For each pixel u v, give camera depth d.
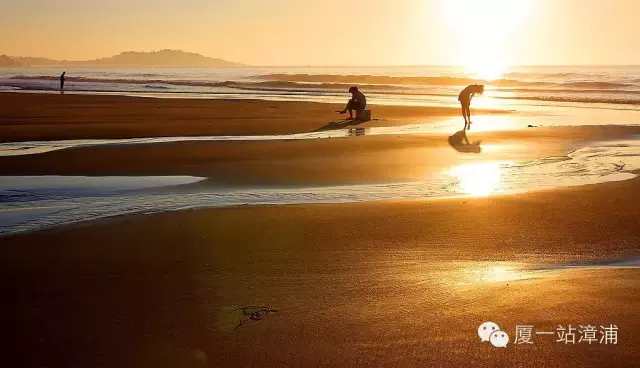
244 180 12.90
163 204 10.53
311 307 5.66
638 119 27.52
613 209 9.90
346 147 17.44
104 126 22.31
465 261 7.20
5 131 20.69
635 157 16.12
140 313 5.56
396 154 16.33
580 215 9.50
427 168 14.39
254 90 57.22
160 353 4.76
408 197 11.25
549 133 21.08
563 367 4.41
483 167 14.57
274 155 16.02
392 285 6.27
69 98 37.28
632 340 4.76
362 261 7.17
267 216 9.43
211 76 117.75
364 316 5.40
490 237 8.28
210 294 6.04
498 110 32.53
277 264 7.04
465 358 4.56
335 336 4.99
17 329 5.25
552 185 12.41
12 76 112.81
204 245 7.85
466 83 71.50
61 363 4.64
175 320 5.39
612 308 5.41
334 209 9.93
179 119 25.20
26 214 9.81
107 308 5.70
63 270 6.85
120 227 8.80
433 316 5.36
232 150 16.75
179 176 13.34
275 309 5.62
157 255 7.41
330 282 6.39
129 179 13.03
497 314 5.36
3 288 6.28
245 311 5.58
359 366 4.48
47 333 5.16
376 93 53.19
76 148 17.00
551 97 46.03
